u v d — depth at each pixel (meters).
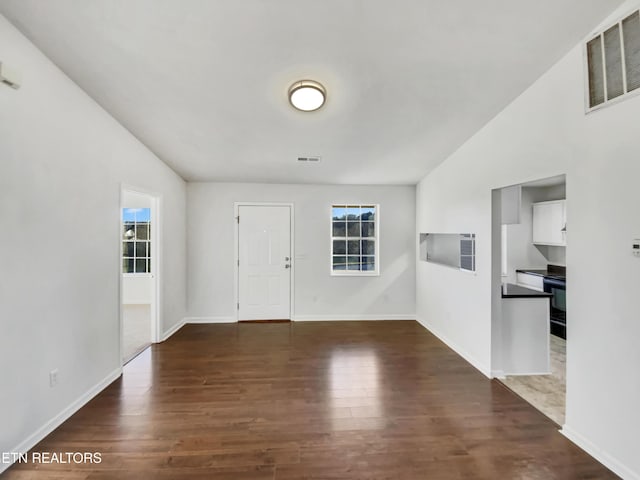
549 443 2.08
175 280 4.45
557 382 2.94
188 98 2.63
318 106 2.62
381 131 3.19
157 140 3.41
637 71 1.69
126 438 2.12
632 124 1.73
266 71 2.30
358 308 5.06
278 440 2.11
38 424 2.09
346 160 3.96
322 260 5.03
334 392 2.75
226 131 3.20
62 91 2.31
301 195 5.00
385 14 1.82
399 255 5.09
